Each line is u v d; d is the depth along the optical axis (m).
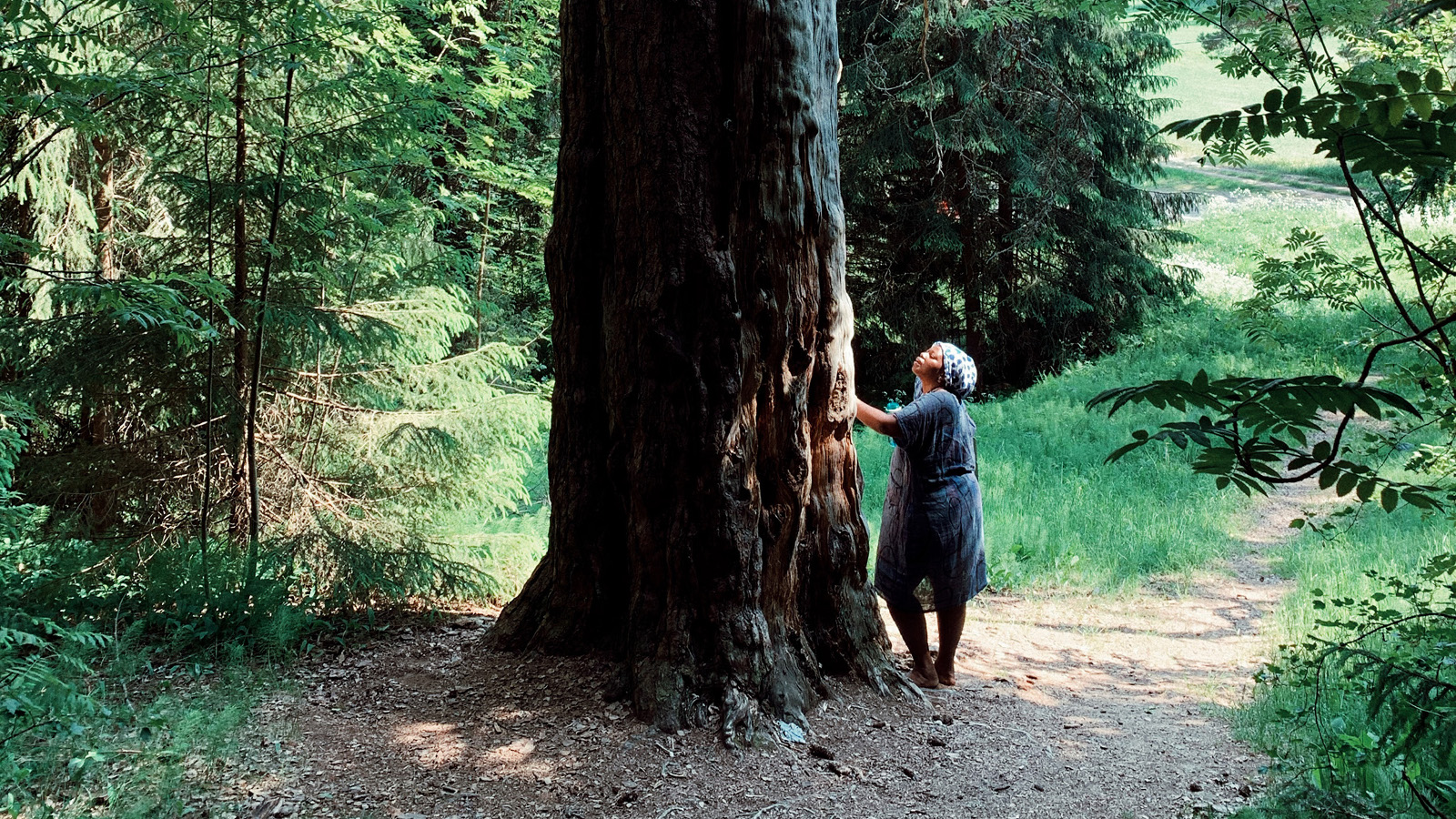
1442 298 4.69
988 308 19.08
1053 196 16.14
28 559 5.04
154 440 5.77
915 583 4.64
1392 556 7.18
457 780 3.50
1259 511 9.63
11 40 4.14
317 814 3.20
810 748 3.88
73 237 7.31
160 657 4.54
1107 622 6.54
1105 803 3.67
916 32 15.16
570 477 4.48
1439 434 7.23
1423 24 4.17
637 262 4.08
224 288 4.32
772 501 4.24
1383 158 1.76
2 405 4.41
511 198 11.72
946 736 4.18
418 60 7.49
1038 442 12.82
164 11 4.80
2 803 3.05
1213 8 3.83
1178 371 16.00
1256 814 3.32
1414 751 3.27
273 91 6.42
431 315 6.25
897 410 4.54
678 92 3.98
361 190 7.00
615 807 3.37
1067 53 16.11
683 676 4.02
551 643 4.50
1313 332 16.12
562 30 4.33
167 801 3.17
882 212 18.14
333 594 5.25
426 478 6.41
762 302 4.07
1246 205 30.38
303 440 6.28
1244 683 5.27
